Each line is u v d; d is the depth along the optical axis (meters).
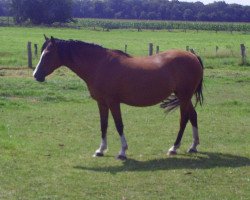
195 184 8.35
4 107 15.43
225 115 15.03
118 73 9.87
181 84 10.27
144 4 163.62
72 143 11.32
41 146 10.89
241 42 55.44
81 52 10.05
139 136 12.18
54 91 18.70
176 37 66.12
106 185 8.22
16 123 13.34
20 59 30.11
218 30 96.56
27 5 101.06
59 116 14.44
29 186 8.09
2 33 65.38
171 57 10.24
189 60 10.32
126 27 102.50
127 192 7.89
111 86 9.89
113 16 164.00
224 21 147.88
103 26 103.06
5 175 8.64
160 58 10.25
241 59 29.17
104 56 10.03
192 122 10.73
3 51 36.84
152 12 158.62
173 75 10.15
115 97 9.98
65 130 12.67
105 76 9.90
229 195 7.80
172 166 9.50
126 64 9.94
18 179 8.43
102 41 53.41
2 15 154.50
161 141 11.69
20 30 76.12
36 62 28.06
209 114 15.12
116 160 9.90
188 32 85.50
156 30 91.94
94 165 9.50
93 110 15.48
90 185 8.20
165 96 10.20
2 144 10.70
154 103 10.20
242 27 96.69
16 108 15.41
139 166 9.48
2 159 9.62
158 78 9.97
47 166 9.30
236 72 25.50
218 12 149.88
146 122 13.81
